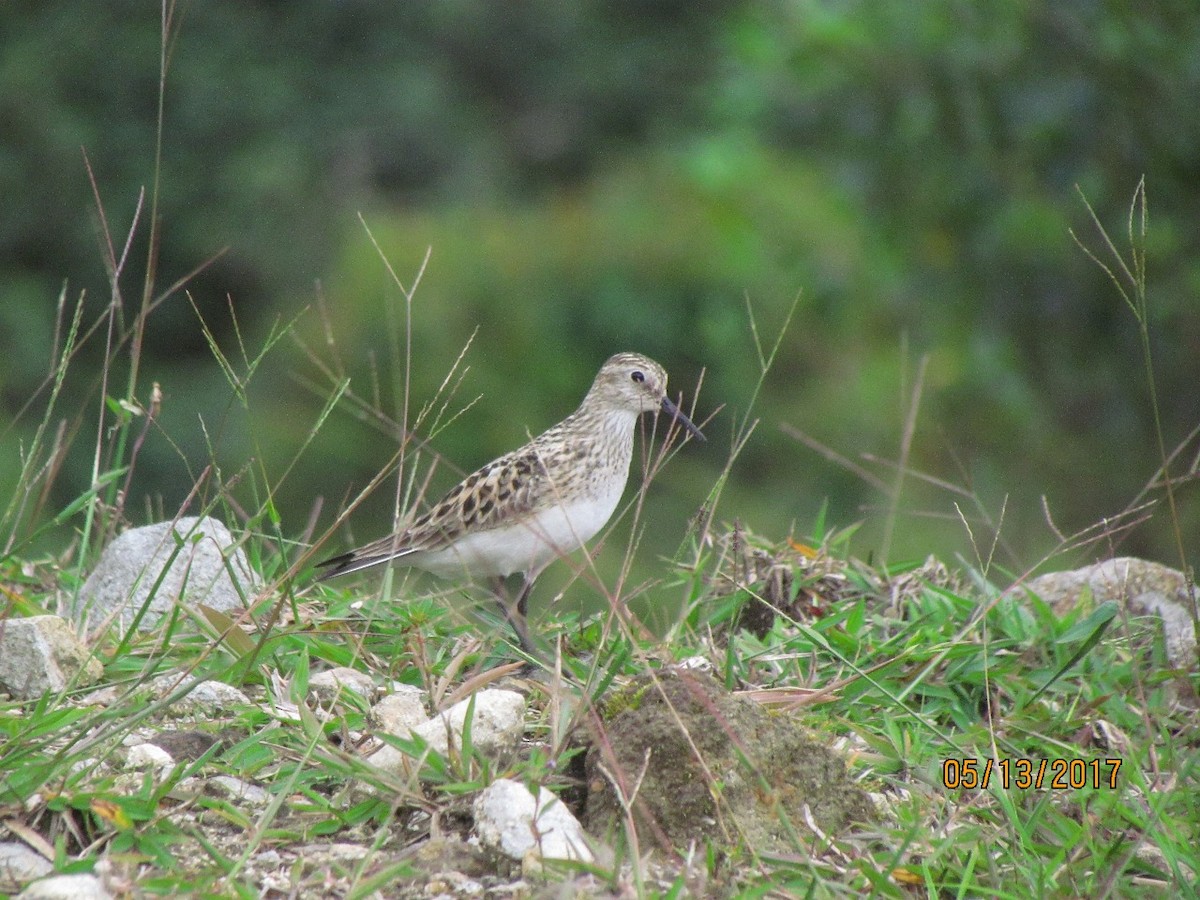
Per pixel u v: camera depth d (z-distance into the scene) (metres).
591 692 7.12
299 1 30.09
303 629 7.86
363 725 7.17
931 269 15.52
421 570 10.48
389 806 6.51
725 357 20.59
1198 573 11.53
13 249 26.78
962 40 14.65
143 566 8.35
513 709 6.98
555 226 23.17
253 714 7.14
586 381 21.97
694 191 22.52
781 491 19.23
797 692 7.74
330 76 29.83
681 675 6.86
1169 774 7.42
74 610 8.19
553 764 6.68
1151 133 14.06
